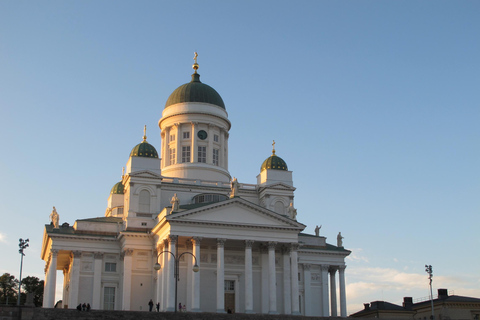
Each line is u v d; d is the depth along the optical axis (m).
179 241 97.19
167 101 124.69
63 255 108.62
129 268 100.56
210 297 97.25
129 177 106.56
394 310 133.38
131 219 103.69
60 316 71.56
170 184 109.81
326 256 117.12
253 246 101.75
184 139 119.12
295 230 98.81
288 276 99.12
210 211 95.19
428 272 107.31
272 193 113.50
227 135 125.00
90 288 101.56
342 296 116.12
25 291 169.62
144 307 100.12
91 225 105.38
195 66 129.88
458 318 119.75
